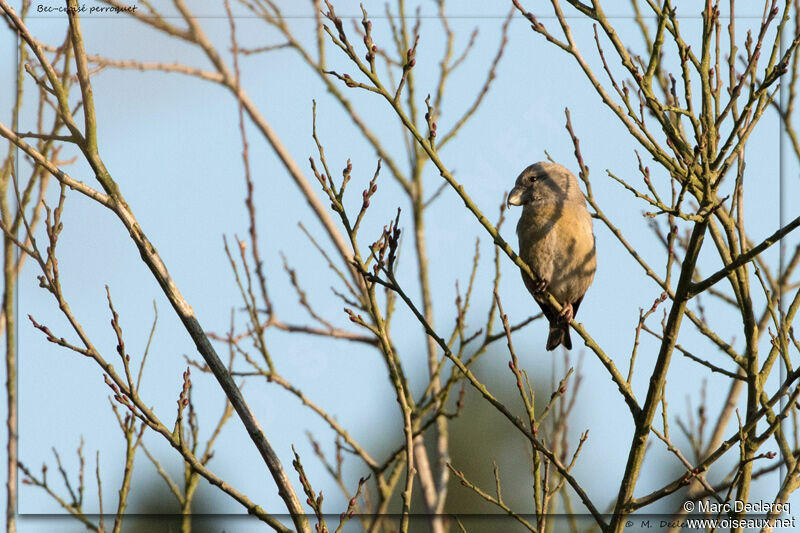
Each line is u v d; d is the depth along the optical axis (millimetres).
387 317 10461
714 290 10219
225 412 9758
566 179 11609
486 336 10180
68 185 7602
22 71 8711
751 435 8156
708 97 7609
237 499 7352
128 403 7234
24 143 7512
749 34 8273
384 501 10008
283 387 9914
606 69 7676
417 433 10047
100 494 8852
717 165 7363
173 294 7859
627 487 7648
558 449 9305
